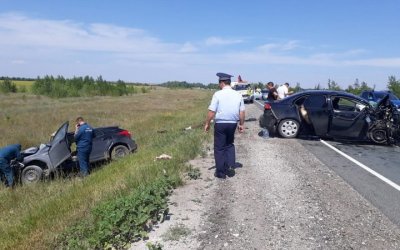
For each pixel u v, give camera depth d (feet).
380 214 18.33
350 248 14.84
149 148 39.45
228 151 24.43
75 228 16.65
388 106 38.75
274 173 25.66
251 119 61.00
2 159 30.53
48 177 32.68
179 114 89.30
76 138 33.88
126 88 240.12
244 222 17.26
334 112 38.93
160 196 19.31
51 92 186.19
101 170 32.58
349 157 31.81
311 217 17.85
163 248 14.79
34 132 56.18
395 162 30.22
